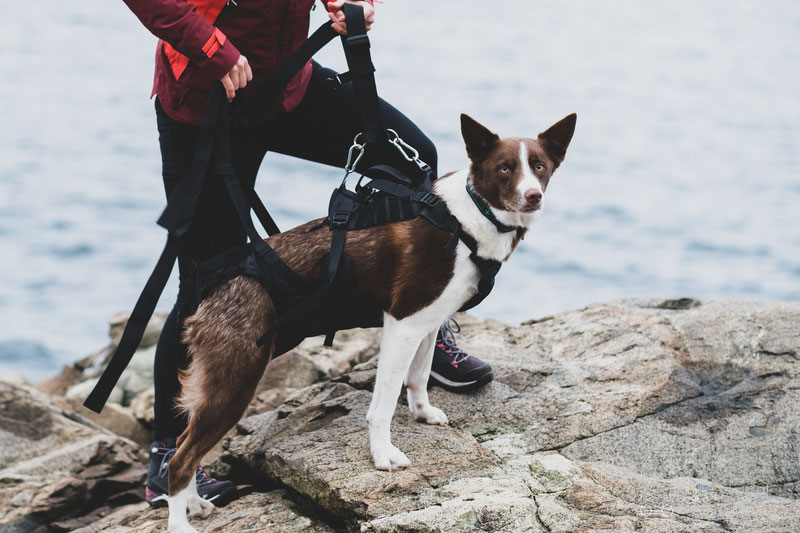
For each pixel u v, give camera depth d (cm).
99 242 2427
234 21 318
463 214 315
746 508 296
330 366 530
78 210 2756
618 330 441
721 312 441
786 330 415
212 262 320
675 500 310
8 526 398
